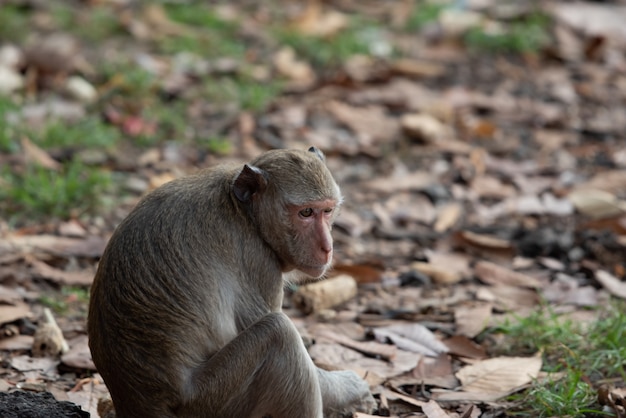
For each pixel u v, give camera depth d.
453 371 10.32
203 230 8.24
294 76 19.14
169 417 7.94
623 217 14.19
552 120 18.02
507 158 16.75
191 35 20.47
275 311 8.63
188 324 7.98
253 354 7.96
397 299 12.04
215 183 8.55
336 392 9.05
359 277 12.44
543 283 12.49
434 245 13.74
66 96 17.52
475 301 11.95
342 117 17.62
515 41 21.05
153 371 7.90
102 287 8.09
